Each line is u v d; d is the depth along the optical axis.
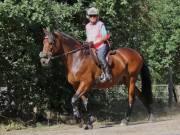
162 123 15.55
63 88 17.25
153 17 22.75
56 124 16.59
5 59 16.20
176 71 26.88
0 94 16.64
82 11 16.27
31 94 16.81
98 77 14.97
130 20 18.56
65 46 14.77
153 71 26.66
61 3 15.81
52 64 16.70
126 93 22.22
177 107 22.94
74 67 14.77
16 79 16.47
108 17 17.08
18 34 15.83
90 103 18.08
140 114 19.50
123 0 16.31
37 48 16.17
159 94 26.88
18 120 16.41
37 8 14.84
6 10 14.52
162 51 23.36
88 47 14.88
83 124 16.28
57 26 15.68
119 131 13.77
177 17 22.83
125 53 15.99
